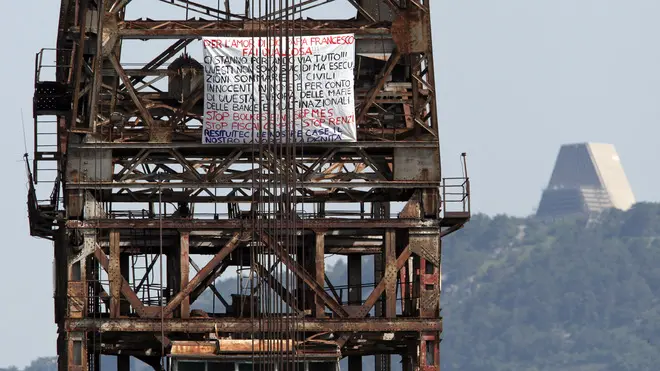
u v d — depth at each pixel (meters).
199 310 87.06
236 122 85.56
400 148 85.44
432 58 85.81
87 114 85.62
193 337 84.88
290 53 85.88
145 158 85.81
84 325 83.81
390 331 84.38
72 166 84.50
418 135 85.50
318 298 84.56
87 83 86.50
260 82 84.00
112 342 85.62
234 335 85.56
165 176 85.56
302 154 85.81
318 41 85.69
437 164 85.31
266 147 85.81
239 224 84.75
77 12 88.50
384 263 85.75
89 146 84.62
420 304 84.69
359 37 86.38
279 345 83.00
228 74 85.62
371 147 85.81
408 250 85.12
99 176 84.69
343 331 84.25
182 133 86.81
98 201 84.81
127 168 85.38
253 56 84.62
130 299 84.31
